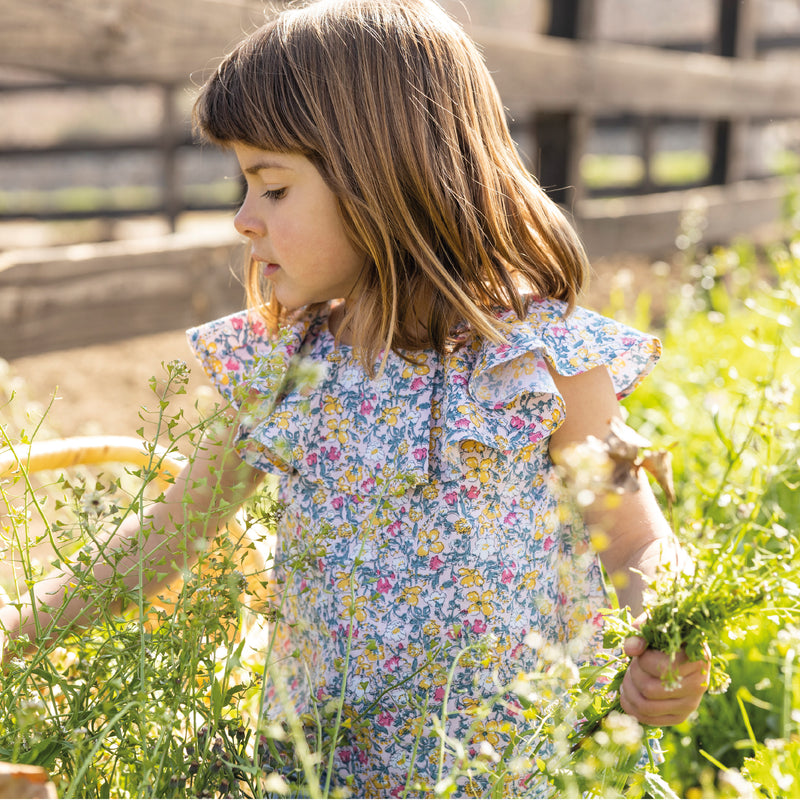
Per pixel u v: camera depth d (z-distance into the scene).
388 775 1.40
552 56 4.75
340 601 1.41
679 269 7.09
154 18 3.03
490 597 1.38
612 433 1.10
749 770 1.39
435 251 1.43
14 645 1.18
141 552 1.16
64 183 10.37
